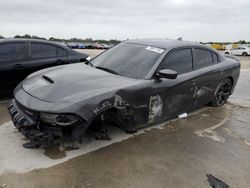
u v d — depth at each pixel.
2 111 5.04
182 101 4.69
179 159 3.59
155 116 4.20
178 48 4.70
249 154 3.90
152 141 4.04
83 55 6.86
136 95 3.76
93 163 3.32
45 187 2.83
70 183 2.92
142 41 4.99
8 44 5.65
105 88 3.52
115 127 4.38
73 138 3.24
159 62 4.25
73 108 3.14
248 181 3.22
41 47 6.11
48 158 3.35
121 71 4.24
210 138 4.35
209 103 5.93
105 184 2.95
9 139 3.79
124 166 3.31
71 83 3.56
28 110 3.27
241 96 7.53
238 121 5.29
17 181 2.89
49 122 3.17
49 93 3.36
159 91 4.10
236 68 6.13
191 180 3.14
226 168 3.46
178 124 4.81
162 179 3.12
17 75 5.70
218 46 49.12
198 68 5.04
